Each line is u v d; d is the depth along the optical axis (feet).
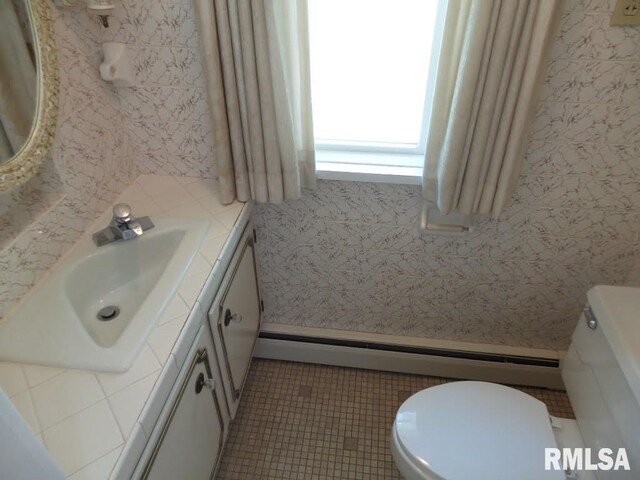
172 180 5.03
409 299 5.72
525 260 5.10
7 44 3.06
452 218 4.87
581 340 4.04
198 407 3.65
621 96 3.92
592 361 3.79
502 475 3.59
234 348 4.61
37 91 3.33
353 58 4.61
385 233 5.16
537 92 3.74
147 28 4.20
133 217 4.14
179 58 4.33
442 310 5.74
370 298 5.80
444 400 4.14
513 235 4.93
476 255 5.16
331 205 5.04
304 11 3.73
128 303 3.97
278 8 3.69
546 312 5.49
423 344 5.99
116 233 4.08
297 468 5.28
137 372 2.91
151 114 4.70
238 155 4.36
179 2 4.04
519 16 3.32
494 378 6.07
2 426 1.68
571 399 4.17
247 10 3.57
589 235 4.77
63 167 3.80
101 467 2.43
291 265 5.64
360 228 5.17
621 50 3.71
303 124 4.34
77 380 2.85
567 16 3.63
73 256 3.85
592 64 3.82
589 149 4.24
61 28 3.69
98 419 2.65
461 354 5.91
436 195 4.54
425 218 4.85
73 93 3.89
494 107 3.76
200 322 3.54
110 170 4.53
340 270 5.59
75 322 3.24
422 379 6.23
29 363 2.94
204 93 4.51
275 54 3.77
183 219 4.35
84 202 4.12
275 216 5.21
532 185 4.55
